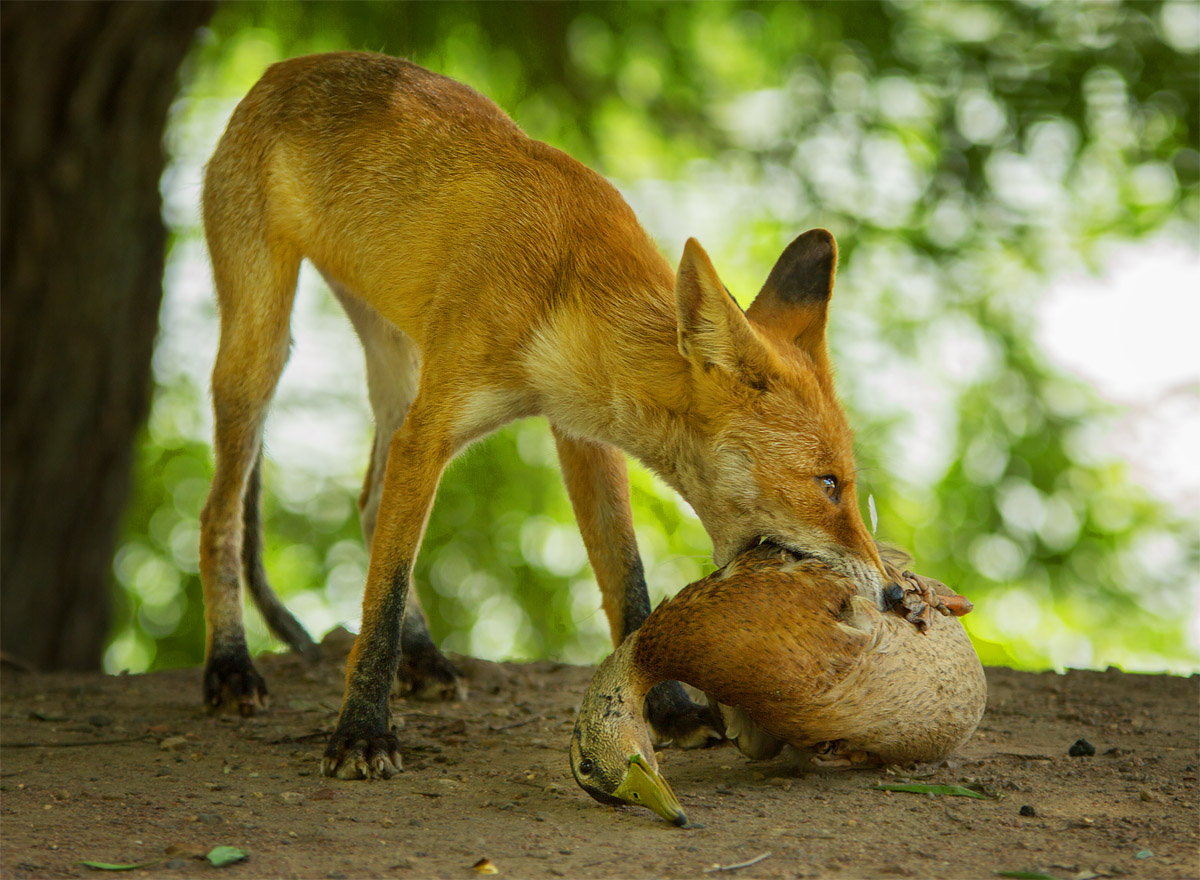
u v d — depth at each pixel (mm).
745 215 24953
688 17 22812
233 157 10219
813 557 7168
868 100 22625
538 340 8102
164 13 16375
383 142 9258
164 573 25562
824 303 7988
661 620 6359
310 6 21344
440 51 21594
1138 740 8234
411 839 5973
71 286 16188
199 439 25672
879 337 23719
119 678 11844
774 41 22797
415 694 10008
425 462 8094
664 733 8148
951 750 7098
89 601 16781
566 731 8742
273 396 10125
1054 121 21312
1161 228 22828
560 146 23891
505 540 25328
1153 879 5273
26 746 8312
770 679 6195
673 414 7773
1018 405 23281
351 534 25281
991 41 21641
